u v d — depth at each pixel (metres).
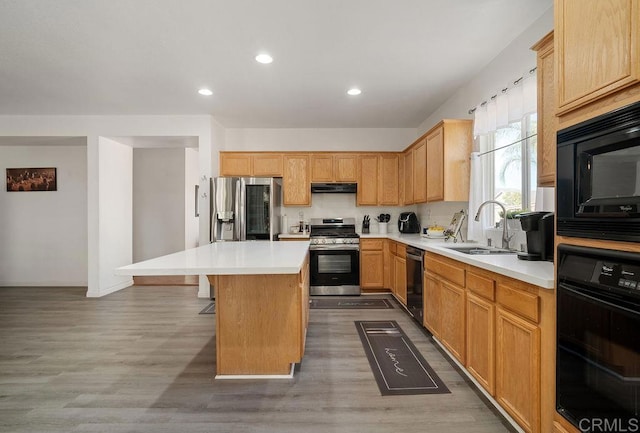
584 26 1.23
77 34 2.57
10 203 5.54
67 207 5.52
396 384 2.20
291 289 2.32
